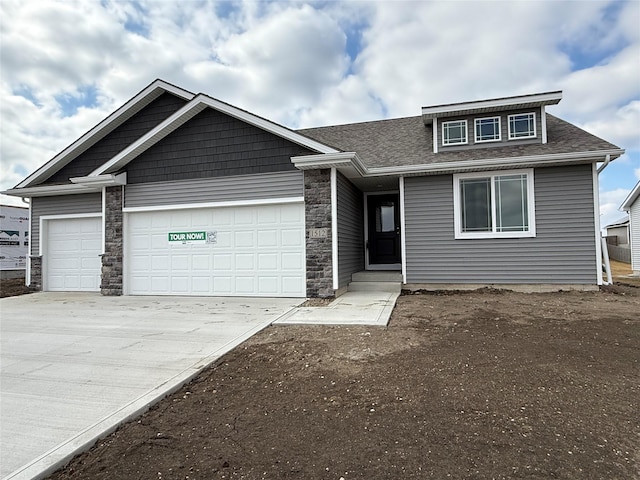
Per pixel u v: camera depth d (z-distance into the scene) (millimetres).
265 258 9242
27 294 10969
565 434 2723
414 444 2619
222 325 6340
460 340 5145
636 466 2332
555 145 9258
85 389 3756
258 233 9297
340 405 3293
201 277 9656
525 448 2535
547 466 2328
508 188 9258
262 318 6762
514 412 3078
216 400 3520
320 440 2713
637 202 19703
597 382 3682
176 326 6336
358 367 4211
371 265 12148
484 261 9391
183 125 9758
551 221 8984
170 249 9898
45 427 2977
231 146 9422
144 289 10031
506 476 2234
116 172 10055
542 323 5984
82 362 4598
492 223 9344
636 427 2826
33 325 6582
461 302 7902
